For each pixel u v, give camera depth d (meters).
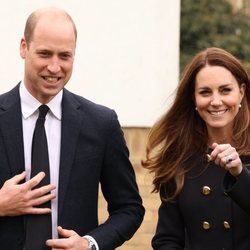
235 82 16.36
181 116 17.12
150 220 26.97
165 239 17.00
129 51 27.52
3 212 15.69
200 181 16.77
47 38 15.58
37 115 16.23
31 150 16.08
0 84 26.89
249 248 16.31
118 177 16.81
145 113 27.53
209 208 16.58
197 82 16.47
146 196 27.09
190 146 17.00
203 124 17.03
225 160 15.42
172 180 16.95
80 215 16.25
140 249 26.92
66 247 15.66
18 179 15.81
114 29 27.47
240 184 15.62
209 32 53.50
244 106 16.70
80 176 16.28
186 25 53.16
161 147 17.28
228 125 16.66
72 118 16.42
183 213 16.81
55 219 16.02
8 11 26.88
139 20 27.56
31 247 15.75
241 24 54.44
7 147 16.06
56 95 16.30
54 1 27.14
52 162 16.19
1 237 15.95
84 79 27.34
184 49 52.91
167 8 27.69
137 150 27.44
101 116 16.67
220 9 54.38
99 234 16.30
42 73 15.66
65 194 16.08
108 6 27.41
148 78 27.58
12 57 26.92
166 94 27.64
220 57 16.38
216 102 16.23
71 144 16.27
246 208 15.77
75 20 27.30
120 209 16.86
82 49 27.31
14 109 16.22
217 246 16.48
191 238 16.75
